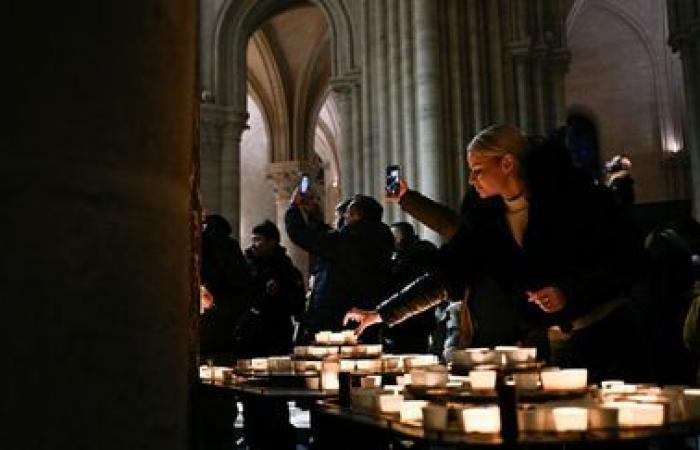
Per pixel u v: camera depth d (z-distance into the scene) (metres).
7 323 1.31
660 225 6.21
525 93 16.70
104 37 1.50
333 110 36.09
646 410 1.98
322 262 7.11
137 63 1.57
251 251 8.19
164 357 1.60
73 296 1.40
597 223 3.21
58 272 1.38
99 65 1.49
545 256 3.31
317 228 7.20
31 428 1.33
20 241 1.34
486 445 1.81
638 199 28.72
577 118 30.05
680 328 5.69
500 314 3.79
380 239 6.81
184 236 1.72
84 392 1.41
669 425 1.95
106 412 1.45
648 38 29.17
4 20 1.36
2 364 1.30
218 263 6.67
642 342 3.31
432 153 15.52
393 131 16.52
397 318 4.09
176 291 1.66
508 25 16.92
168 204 1.64
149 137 1.58
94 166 1.46
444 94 15.97
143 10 1.59
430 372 2.52
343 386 2.60
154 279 1.58
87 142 1.45
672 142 28.50
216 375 4.06
